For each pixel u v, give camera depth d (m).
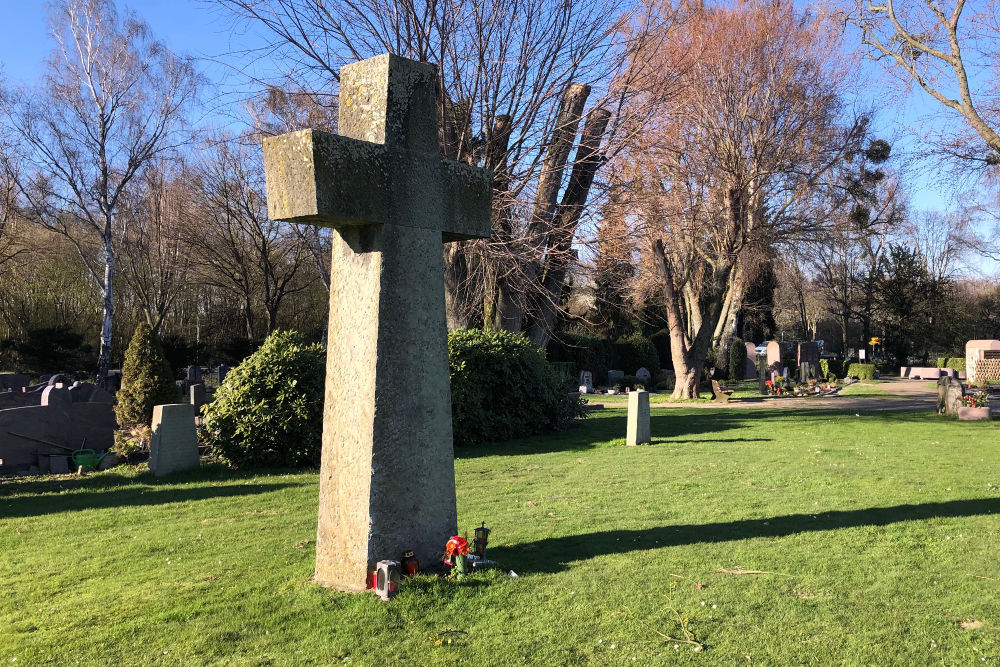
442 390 5.00
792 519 6.42
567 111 15.48
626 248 17.58
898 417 16.98
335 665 3.59
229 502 8.24
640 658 3.61
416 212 4.84
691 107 20.62
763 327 54.47
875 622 3.98
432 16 13.96
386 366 4.62
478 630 3.98
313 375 11.40
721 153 22.78
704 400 25.28
